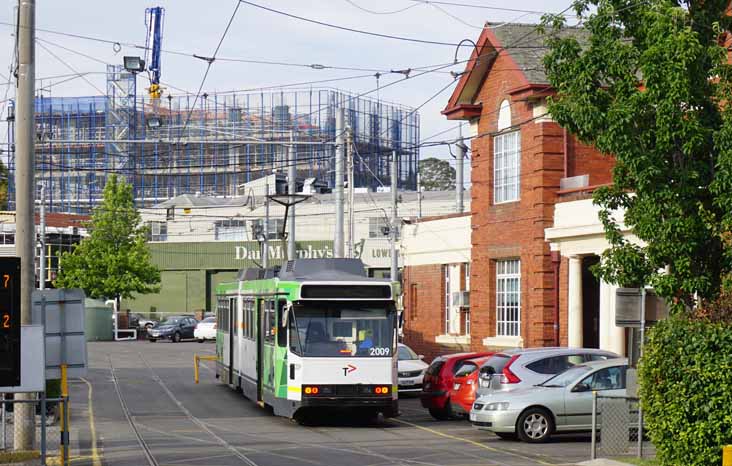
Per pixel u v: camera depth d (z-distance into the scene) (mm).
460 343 51250
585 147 42812
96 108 138875
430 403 34406
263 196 116500
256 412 36719
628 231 36844
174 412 36719
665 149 22062
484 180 47219
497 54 45219
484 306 47375
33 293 23031
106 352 77812
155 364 64750
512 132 45250
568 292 41531
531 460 24094
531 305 43312
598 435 26188
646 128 22453
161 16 43125
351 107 145375
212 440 28344
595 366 28188
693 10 23281
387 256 103062
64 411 22484
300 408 30969
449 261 52750
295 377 31172
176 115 140250
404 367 42031
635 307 23422
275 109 145000
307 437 29094
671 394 19125
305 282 31453
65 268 99500
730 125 21266
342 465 23266
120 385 48969
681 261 22016
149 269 100375
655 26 21953
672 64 21484
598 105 23125
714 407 18516
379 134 146500
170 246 117688
